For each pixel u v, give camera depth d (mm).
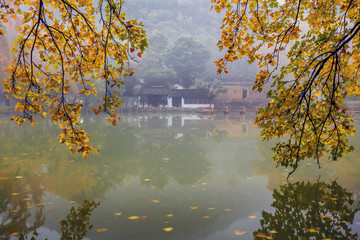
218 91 42812
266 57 3180
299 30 3262
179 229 3141
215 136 12383
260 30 3141
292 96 3211
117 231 3098
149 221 3379
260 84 3197
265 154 7961
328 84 3293
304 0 2912
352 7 2988
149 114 37156
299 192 4355
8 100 35406
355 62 2900
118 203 4020
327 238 2791
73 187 4848
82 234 3027
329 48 3080
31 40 3166
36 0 3174
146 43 3082
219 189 4695
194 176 5586
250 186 4820
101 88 37281
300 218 3338
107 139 11367
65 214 3617
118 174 5766
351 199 3959
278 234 2932
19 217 3498
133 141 10820
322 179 5090
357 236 2814
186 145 9812
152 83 48719
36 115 29266
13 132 14148
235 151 8523
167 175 5680
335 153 3668
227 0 2984
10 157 7539
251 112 39938
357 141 9836
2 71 28641
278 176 5430
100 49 3334
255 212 3604
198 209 3768
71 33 3334
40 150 8688
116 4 2920
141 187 4848
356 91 3182
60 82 3406
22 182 5133
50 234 3021
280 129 3498
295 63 2973
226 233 2998
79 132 3559
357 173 5445
